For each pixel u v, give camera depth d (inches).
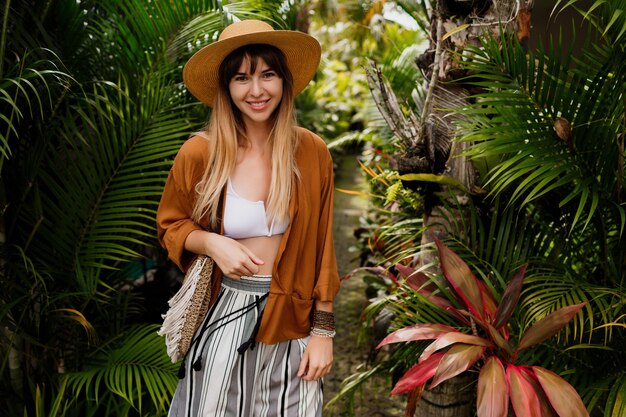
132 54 91.2
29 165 80.2
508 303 64.3
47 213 86.4
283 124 59.4
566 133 67.1
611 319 65.0
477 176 73.7
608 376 69.1
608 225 76.2
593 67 69.0
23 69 72.2
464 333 69.1
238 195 60.2
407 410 69.4
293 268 61.0
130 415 89.7
